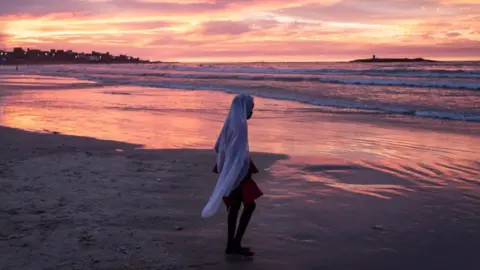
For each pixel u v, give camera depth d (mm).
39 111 17938
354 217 5738
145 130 13047
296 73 54688
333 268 4309
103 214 5668
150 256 4480
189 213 5812
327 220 5621
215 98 24594
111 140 11070
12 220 5359
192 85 35219
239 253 4562
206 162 8648
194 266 4297
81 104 21141
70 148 9969
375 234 5168
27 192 6484
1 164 8242
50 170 7816
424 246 4836
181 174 7730
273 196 6629
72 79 50438
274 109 19500
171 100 23406
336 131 13336
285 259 4504
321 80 37094
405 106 20219
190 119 15703
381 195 6715
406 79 37531
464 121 15766
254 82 37125
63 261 4309
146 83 39750
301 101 22969
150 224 5387
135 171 7887
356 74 47625
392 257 4555
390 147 10695
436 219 5680
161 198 6395
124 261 4348
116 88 34031
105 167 8148
